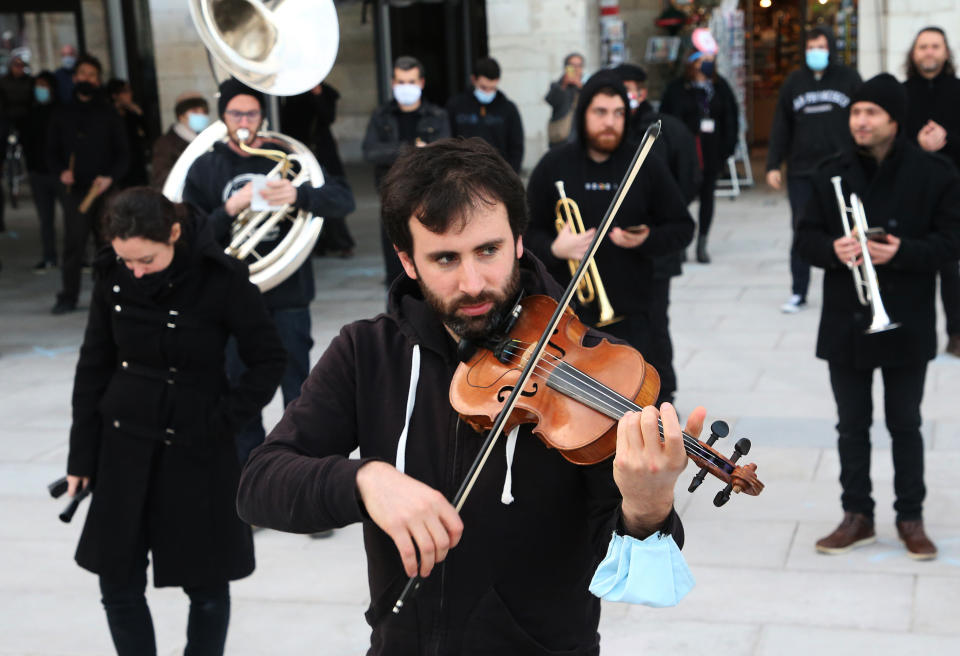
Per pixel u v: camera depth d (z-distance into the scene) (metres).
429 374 2.00
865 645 3.81
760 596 4.18
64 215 9.48
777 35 18.89
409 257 1.89
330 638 4.05
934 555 4.38
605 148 4.79
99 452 3.42
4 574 4.66
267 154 5.11
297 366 5.26
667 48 15.84
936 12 10.88
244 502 1.88
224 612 3.47
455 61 17.53
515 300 2.08
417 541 1.61
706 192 10.34
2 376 7.68
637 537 1.77
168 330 3.37
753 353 7.37
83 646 4.07
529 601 1.92
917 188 4.22
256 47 4.84
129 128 11.30
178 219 3.43
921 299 4.28
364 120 19.81
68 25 15.28
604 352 2.03
